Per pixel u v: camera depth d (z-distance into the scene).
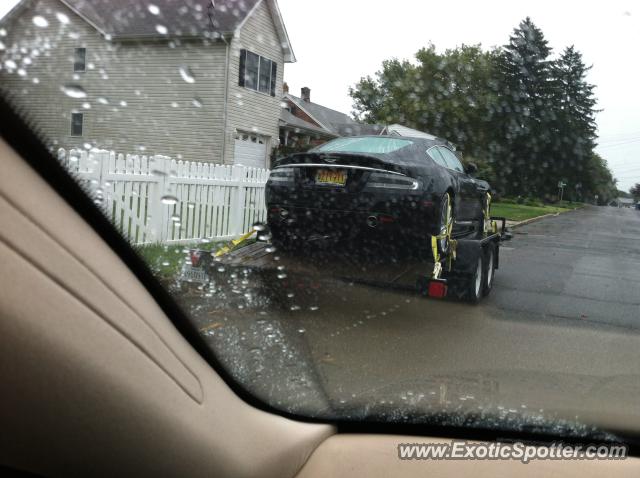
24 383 1.16
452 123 40.72
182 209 7.18
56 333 1.23
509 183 43.28
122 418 1.41
